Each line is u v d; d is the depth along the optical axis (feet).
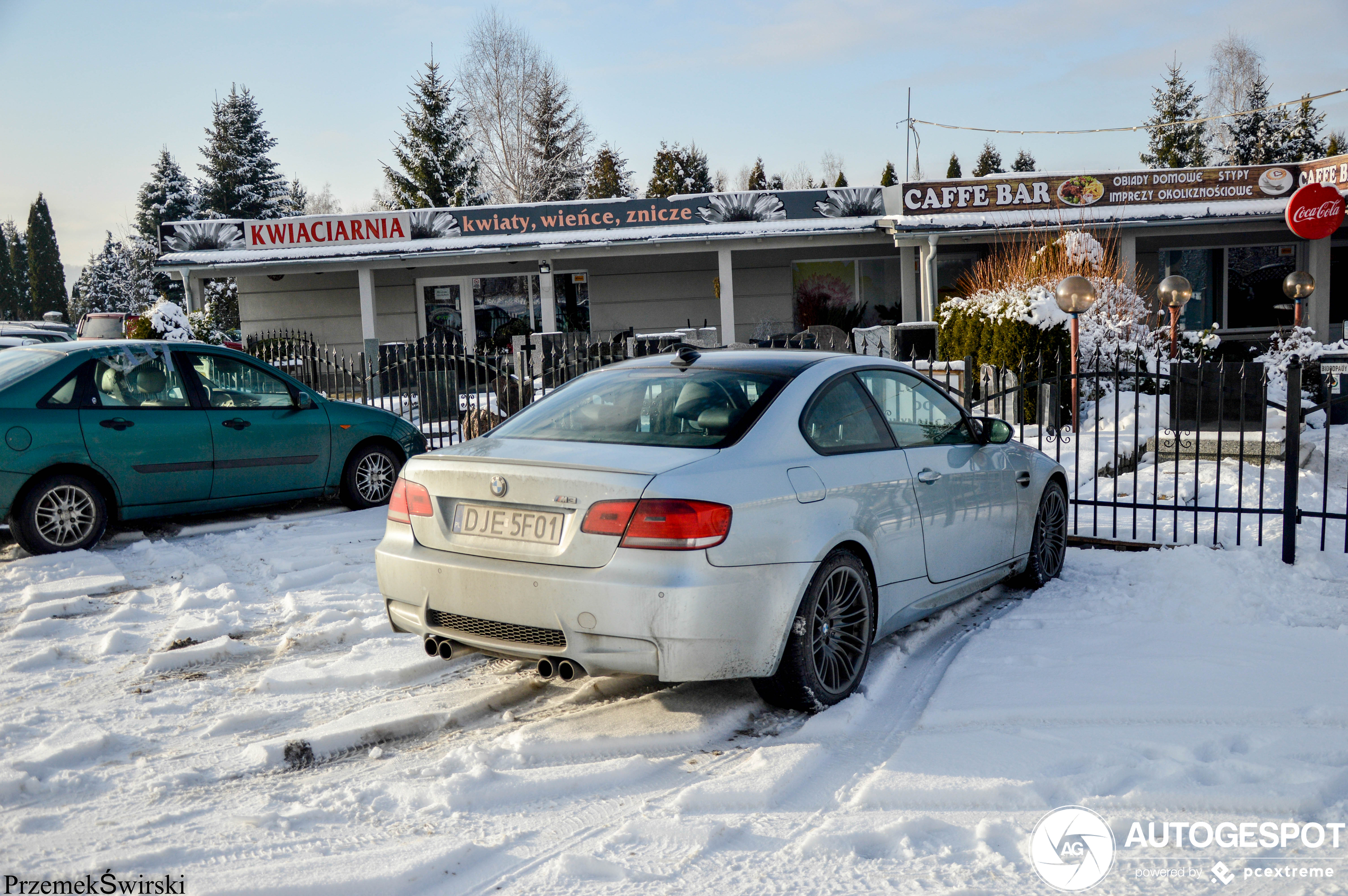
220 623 16.33
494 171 156.46
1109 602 17.28
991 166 230.89
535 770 10.79
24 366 22.06
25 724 12.23
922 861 8.93
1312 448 29.55
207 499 23.82
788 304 74.38
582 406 13.76
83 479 21.66
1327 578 17.99
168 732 12.10
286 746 11.27
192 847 9.05
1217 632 15.31
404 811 9.96
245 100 175.32
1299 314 47.60
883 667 14.16
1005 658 14.24
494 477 11.73
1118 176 61.31
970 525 15.83
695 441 12.17
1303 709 12.03
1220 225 62.34
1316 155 170.50
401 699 13.08
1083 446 31.07
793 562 11.81
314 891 8.30
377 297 74.69
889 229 62.54
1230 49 170.60
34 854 8.95
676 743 11.65
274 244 66.33
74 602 17.53
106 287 245.86
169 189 179.83
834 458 13.05
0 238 312.09
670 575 10.77
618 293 75.31
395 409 40.52
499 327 75.51
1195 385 20.68
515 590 11.34
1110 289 42.29
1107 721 11.93
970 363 24.30
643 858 8.99
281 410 25.36
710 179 209.67
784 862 8.91
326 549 22.07
